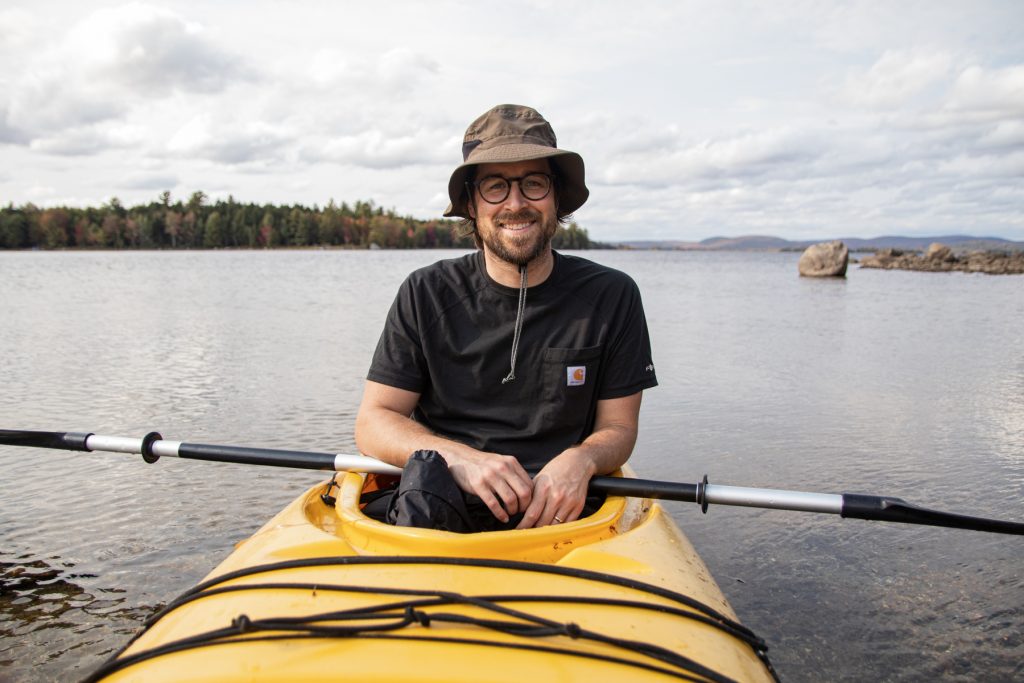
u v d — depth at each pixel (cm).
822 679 284
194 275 3203
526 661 146
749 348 1073
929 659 297
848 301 2006
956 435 598
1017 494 466
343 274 3300
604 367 266
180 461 514
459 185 262
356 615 155
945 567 374
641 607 170
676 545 221
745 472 507
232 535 390
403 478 208
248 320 1362
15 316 1424
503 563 174
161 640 162
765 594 347
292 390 734
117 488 459
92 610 318
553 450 258
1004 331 1299
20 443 318
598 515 216
